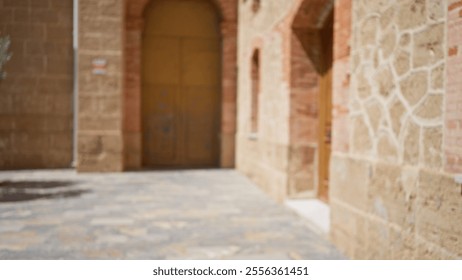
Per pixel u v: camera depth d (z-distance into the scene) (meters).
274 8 7.14
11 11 10.37
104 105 9.90
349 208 4.04
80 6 9.73
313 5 5.71
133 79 10.91
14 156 10.54
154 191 7.69
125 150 10.96
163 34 11.50
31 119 10.56
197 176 9.74
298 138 6.28
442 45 2.69
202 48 11.64
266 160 7.70
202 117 11.72
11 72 10.42
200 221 5.48
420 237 2.89
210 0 11.53
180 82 11.61
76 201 6.67
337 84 4.36
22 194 7.22
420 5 2.92
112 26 9.86
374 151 3.57
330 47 5.82
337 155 4.36
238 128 10.90
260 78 8.26
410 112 3.04
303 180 6.33
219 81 11.66
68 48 10.61
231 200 6.93
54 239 4.58
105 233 4.85
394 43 3.25
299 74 6.23
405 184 3.08
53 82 10.60
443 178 2.65
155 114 11.55
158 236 4.76
